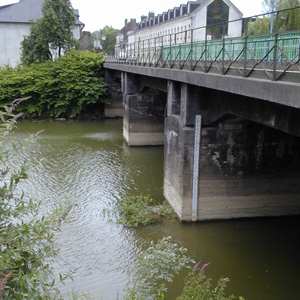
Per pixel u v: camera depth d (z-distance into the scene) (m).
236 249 12.28
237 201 14.34
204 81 11.53
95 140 29.36
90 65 40.22
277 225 14.02
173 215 14.72
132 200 16.09
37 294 4.05
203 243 12.66
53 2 44.91
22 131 32.81
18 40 57.41
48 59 46.75
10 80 39.88
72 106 40.69
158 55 18.14
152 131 27.55
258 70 8.81
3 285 3.53
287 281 10.59
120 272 10.65
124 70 26.42
